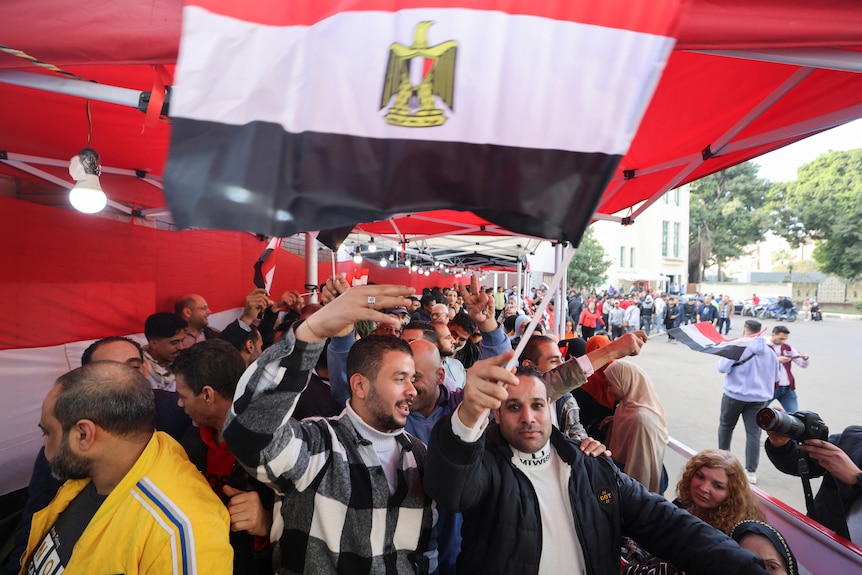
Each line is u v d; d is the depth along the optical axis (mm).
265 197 835
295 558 1299
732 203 51062
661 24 833
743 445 6344
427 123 849
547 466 1548
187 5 835
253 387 1151
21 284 2986
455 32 848
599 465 1601
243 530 1368
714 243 51812
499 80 842
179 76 829
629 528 1576
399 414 1447
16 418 2953
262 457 1197
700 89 2275
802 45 1068
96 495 1253
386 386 1436
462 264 17859
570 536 1468
